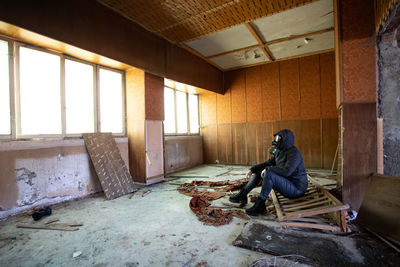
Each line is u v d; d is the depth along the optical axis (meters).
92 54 3.50
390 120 2.37
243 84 7.09
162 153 5.02
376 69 2.38
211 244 1.98
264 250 1.79
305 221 2.23
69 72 3.65
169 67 4.95
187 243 2.02
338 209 2.04
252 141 6.97
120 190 3.78
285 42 5.20
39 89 3.24
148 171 4.56
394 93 2.35
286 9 3.57
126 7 3.51
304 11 3.87
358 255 1.68
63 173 3.44
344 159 2.49
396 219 1.86
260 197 2.56
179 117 6.72
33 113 3.17
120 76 4.63
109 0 3.33
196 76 5.97
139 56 4.13
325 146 5.92
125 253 1.88
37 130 3.22
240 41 5.09
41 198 3.14
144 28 4.24
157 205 3.17
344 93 2.49
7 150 2.80
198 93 7.35
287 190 2.53
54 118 3.44
